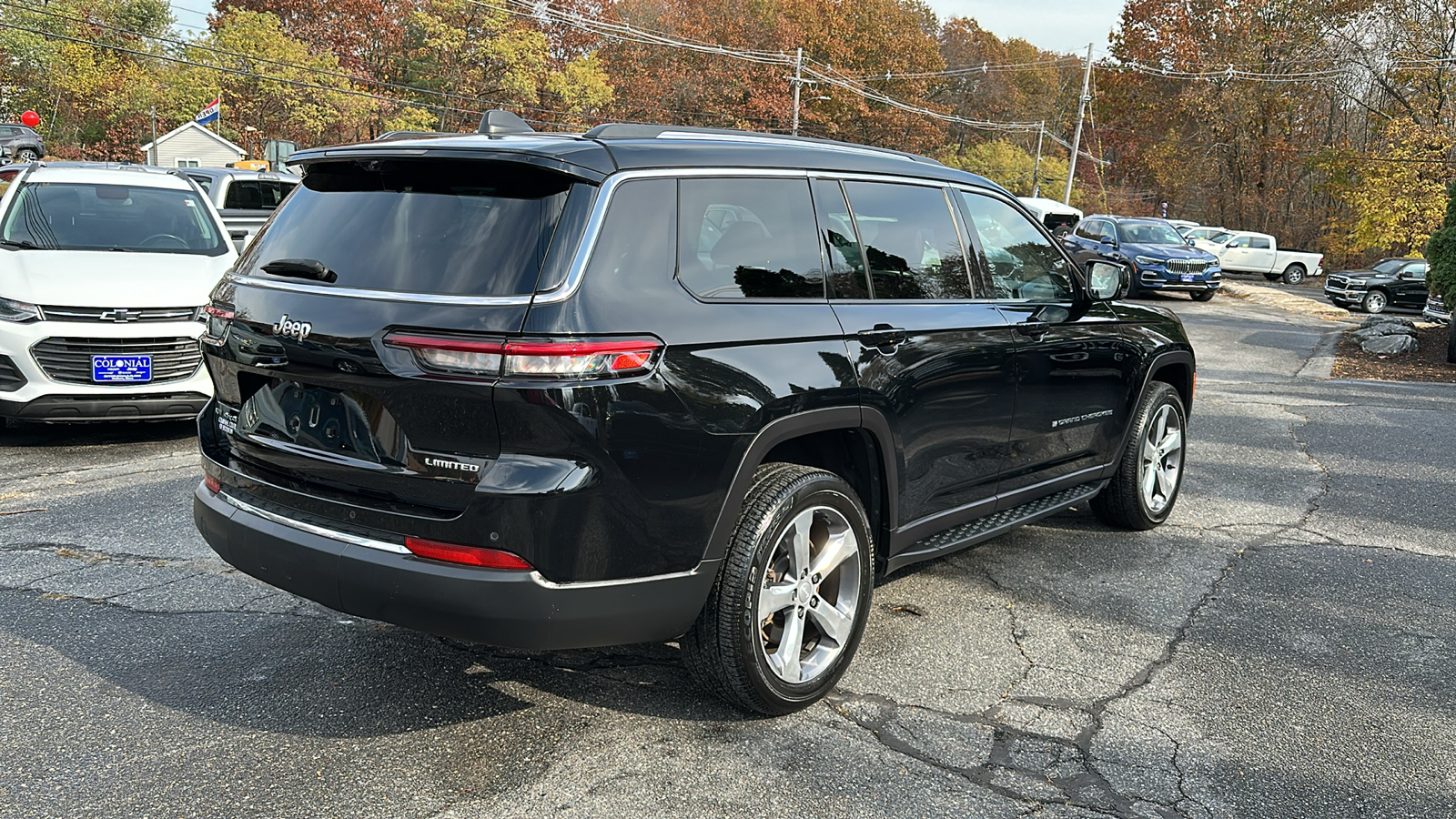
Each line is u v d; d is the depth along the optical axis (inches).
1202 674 140.3
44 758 111.1
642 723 122.0
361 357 104.9
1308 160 1598.2
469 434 101.2
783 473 122.0
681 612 112.7
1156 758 117.3
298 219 123.0
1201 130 1902.1
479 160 108.3
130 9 2696.9
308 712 123.3
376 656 139.0
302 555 110.7
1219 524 214.5
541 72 2359.7
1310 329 702.5
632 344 104.0
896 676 137.2
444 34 2294.5
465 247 106.3
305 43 2303.2
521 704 126.3
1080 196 3088.1
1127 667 142.0
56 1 2509.8
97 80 2353.6
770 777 110.7
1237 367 509.4
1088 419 181.0
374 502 107.8
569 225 104.6
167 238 302.5
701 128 131.0
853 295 132.9
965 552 191.3
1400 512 226.5
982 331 151.1
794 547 122.3
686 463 108.7
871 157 145.8
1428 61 1455.5
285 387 116.3
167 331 254.2
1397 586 178.2
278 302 114.3
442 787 107.3
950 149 3166.8
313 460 111.7
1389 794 111.0
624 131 119.5
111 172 324.8
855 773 112.0
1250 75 1764.3
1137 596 170.1
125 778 107.6
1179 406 211.5
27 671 132.4
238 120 2245.3
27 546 180.4
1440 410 363.9
